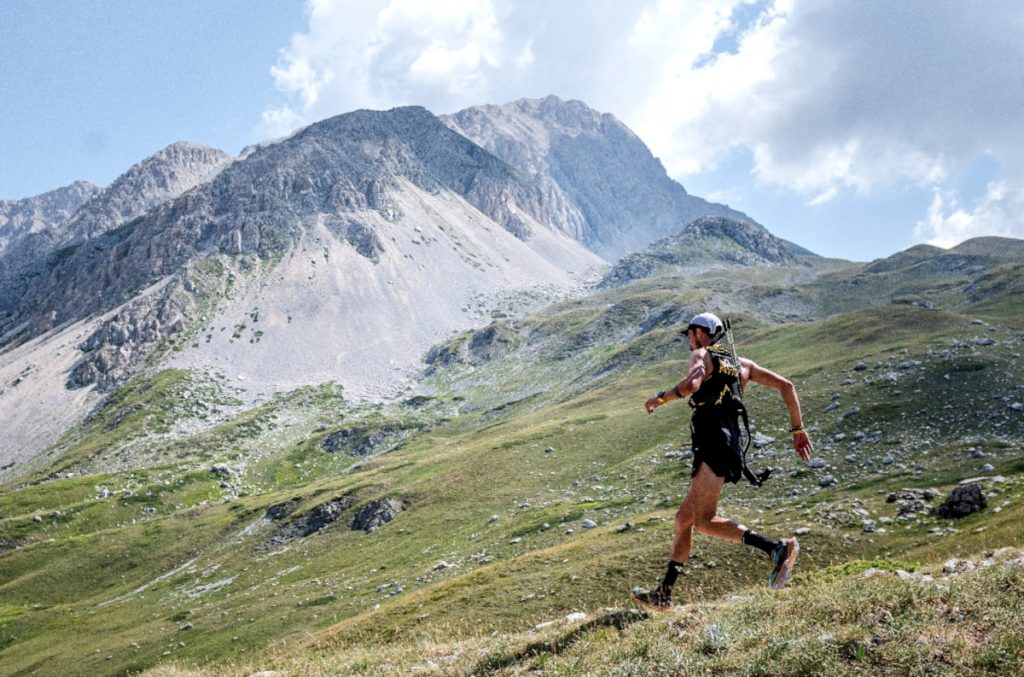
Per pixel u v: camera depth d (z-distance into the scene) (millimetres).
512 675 9094
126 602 105062
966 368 81500
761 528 46750
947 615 7578
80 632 93062
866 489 59438
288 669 13758
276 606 78438
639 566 42875
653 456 92188
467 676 9742
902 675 6480
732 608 9445
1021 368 78562
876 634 7281
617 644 8852
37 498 180375
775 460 71562
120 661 75312
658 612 10109
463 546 79938
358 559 91438
